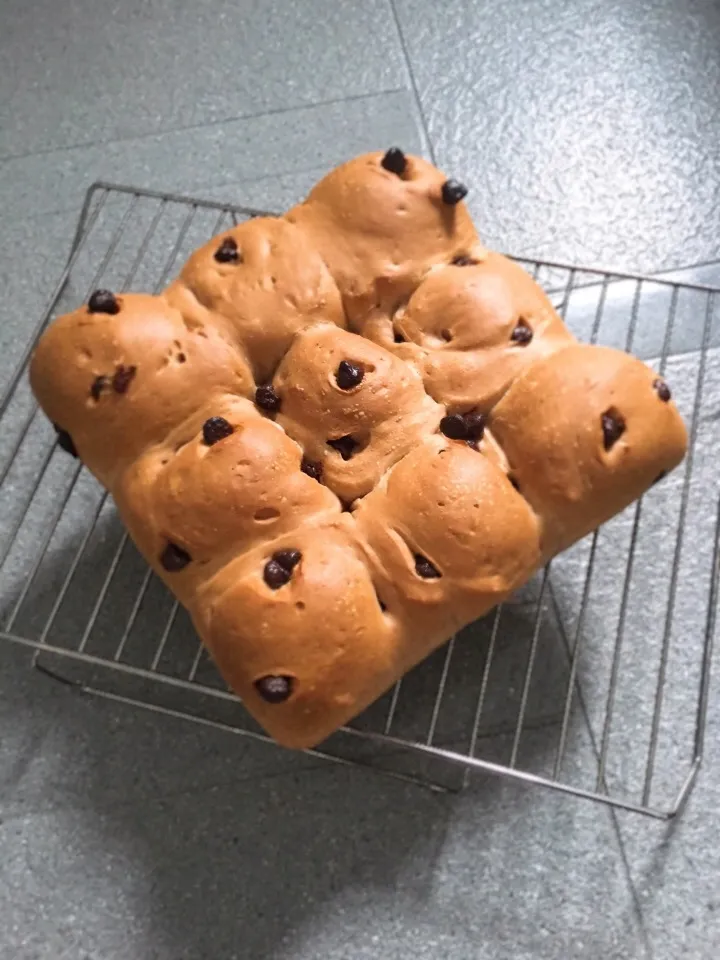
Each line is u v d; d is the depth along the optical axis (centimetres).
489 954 40
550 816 42
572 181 58
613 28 63
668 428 39
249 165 59
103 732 44
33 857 42
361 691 35
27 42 64
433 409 39
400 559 36
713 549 47
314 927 41
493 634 44
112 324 39
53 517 48
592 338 53
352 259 41
